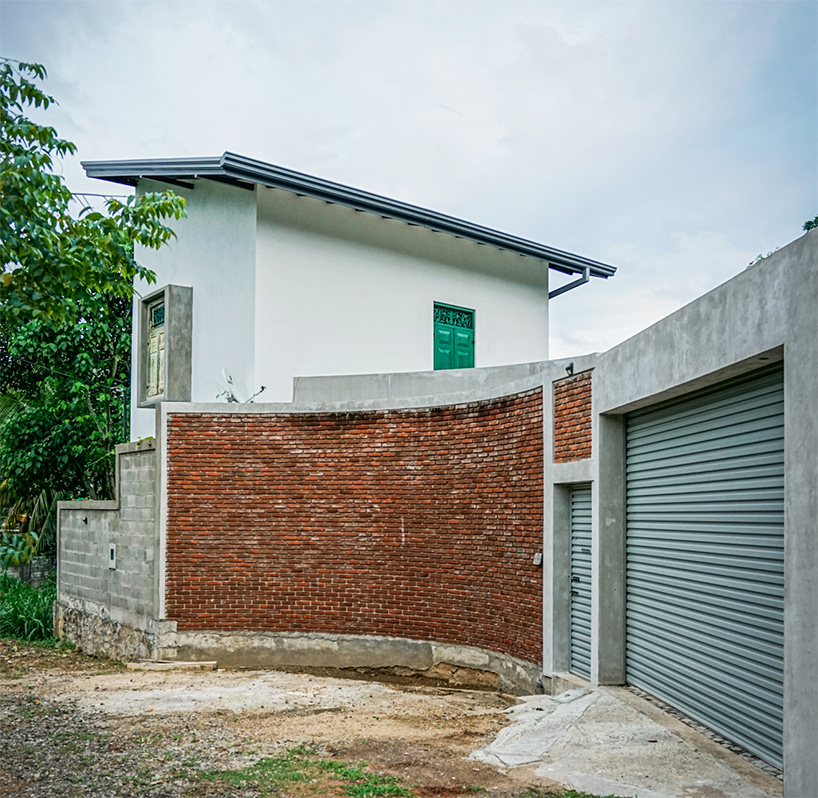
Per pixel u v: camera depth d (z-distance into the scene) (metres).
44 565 20.55
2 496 20.67
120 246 8.63
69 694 9.76
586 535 9.16
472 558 11.03
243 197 14.16
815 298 4.76
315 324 14.57
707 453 6.96
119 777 6.11
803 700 4.77
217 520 12.39
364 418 12.06
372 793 5.54
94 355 18.77
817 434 4.70
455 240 17.22
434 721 8.04
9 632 16.53
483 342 17.58
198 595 12.32
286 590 12.20
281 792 5.64
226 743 7.11
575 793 5.46
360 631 11.85
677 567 7.52
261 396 13.62
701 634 7.03
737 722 6.42
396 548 11.75
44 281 7.55
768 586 5.96
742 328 5.76
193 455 12.48
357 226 15.43
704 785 5.53
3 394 20.08
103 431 18.48
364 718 8.21
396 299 15.95
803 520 4.83
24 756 6.75
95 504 14.35
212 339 14.48
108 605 13.84
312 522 12.18
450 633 11.22
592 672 8.71
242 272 14.03
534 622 9.86
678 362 6.87
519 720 7.71
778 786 5.49
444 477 11.45
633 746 6.48
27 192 7.16
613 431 8.77
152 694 9.66
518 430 10.41
